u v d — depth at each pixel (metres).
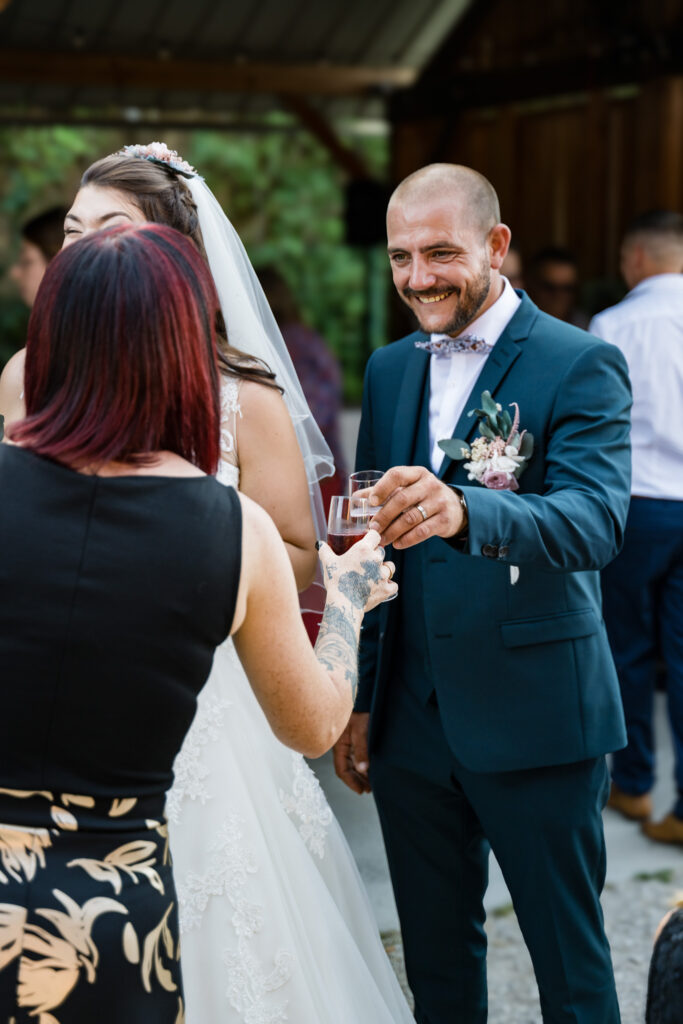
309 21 8.71
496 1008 2.92
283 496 2.11
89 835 1.37
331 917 2.11
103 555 1.39
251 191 15.70
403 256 2.23
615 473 2.12
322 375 4.93
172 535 1.41
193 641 1.41
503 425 2.16
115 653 1.37
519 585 2.20
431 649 2.26
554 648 2.21
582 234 7.57
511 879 2.27
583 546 2.02
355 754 2.60
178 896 1.89
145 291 1.43
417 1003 2.50
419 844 2.45
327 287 15.50
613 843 3.81
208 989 1.88
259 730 2.09
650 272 3.96
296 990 1.92
